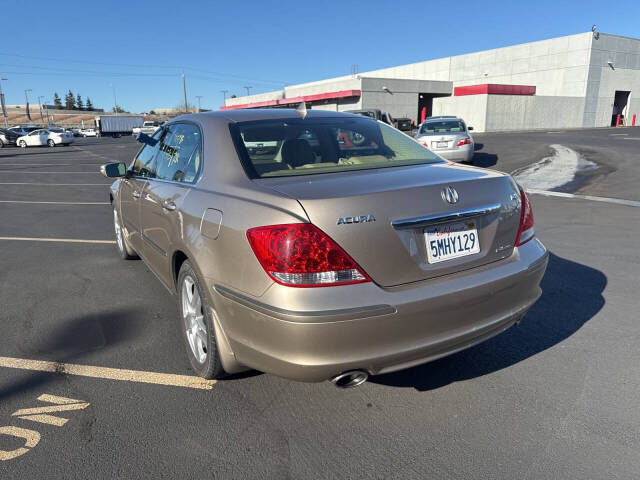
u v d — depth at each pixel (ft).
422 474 6.83
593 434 7.59
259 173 8.38
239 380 9.39
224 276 7.55
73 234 22.35
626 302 12.78
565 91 140.97
